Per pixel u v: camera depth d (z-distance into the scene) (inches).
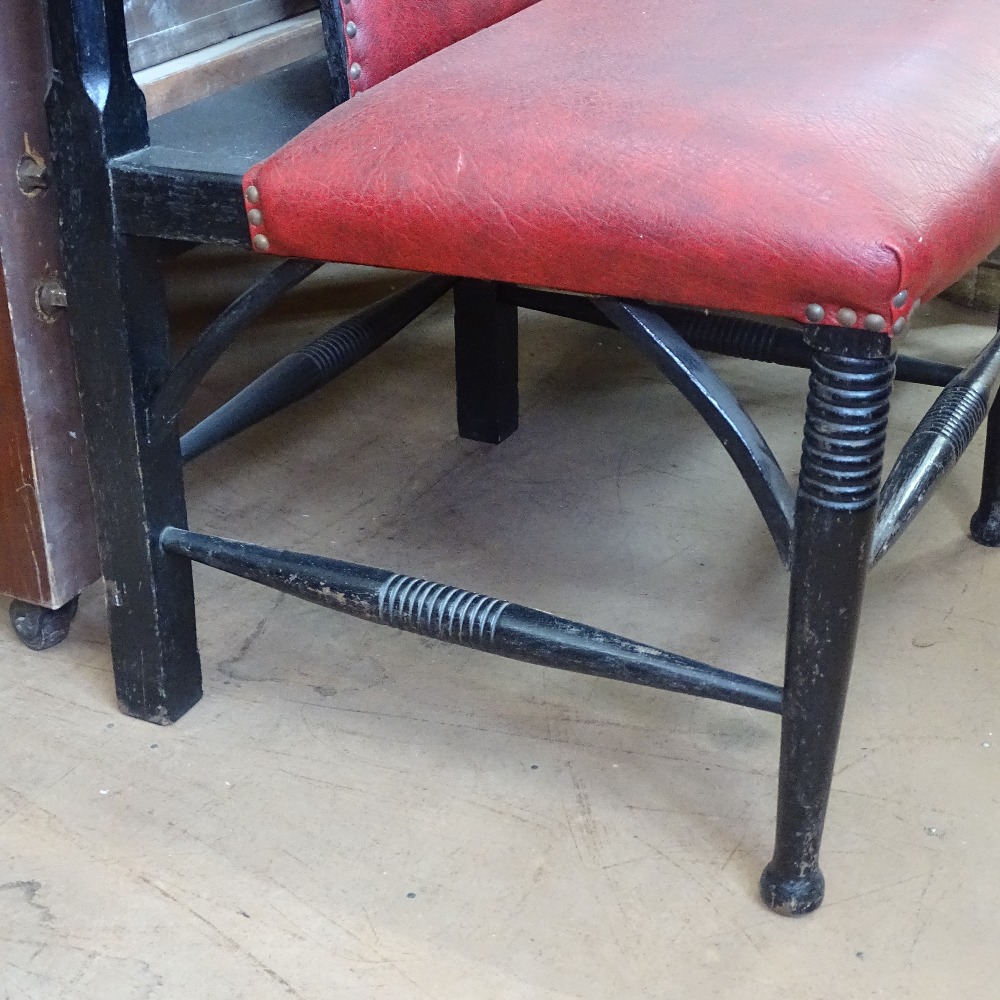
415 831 33.5
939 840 33.2
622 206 24.7
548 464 52.6
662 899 31.3
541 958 29.6
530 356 62.6
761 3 33.1
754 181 24.0
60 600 39.0
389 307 45.9
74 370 36.9
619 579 44.7
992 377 40.1
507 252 26.2
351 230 27.7
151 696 37.2
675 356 27.1
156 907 31.1
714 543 46.9
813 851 30.4
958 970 29.3
